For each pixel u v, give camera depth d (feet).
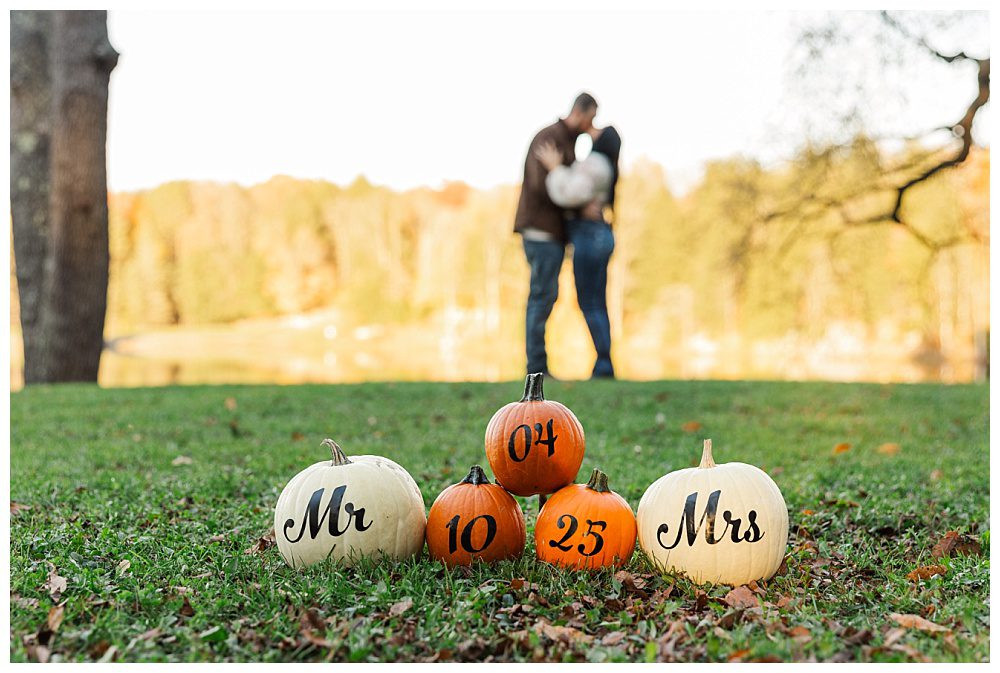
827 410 30.37
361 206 205.05
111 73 48.19
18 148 48.47
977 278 115.55
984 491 16.90
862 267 75.66
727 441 23.95
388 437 25.05
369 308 186.60
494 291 175.94
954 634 9.74
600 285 41.42
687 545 11.57
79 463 20.33
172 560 12.55
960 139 58.08
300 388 37.47
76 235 46.68
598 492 12.14
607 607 10.80
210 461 21.13
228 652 9.50
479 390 35.88
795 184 65.26
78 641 9.71
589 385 37.27
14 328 103.19
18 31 48.65
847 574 12.33
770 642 9.45
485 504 12.15
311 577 11.50
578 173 39.65
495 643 9.52
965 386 37.60
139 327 201.05
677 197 159.12
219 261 204.54
